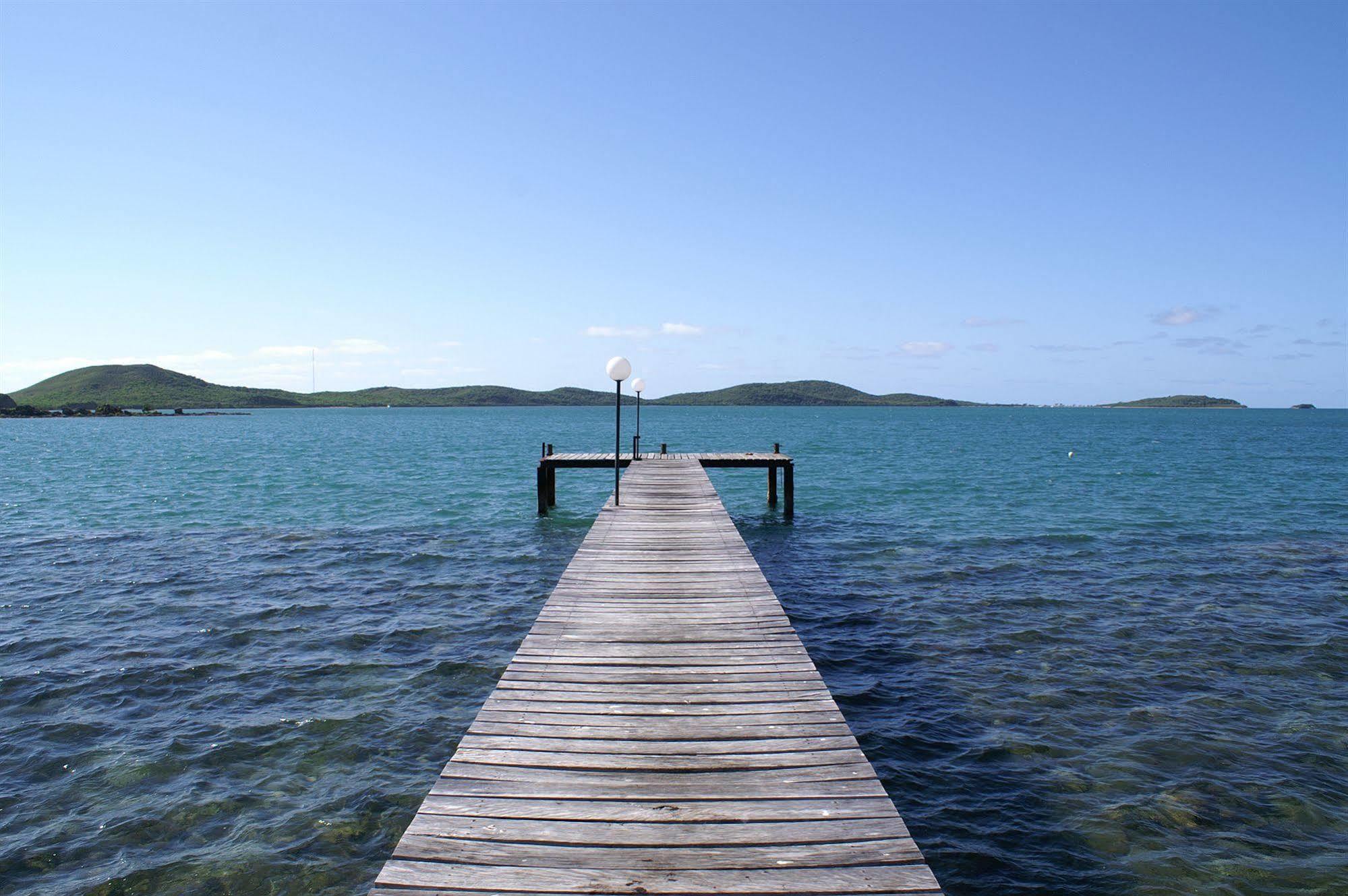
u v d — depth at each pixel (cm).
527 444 5700
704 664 609
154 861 555
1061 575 1410
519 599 1231
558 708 525
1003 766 702
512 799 407
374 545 1653
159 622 1091
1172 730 772
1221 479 3166
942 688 884
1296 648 1011
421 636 1045
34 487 2738
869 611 1186
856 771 440
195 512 2120
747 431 8556
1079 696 859
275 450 5006
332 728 764
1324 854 571
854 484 2966
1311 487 2828
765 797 411
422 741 741
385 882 335
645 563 955
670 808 399
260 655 965
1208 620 1130
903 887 336
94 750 714
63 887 525
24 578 1334
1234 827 605
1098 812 627
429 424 10862
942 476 3294
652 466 2036
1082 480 3109
